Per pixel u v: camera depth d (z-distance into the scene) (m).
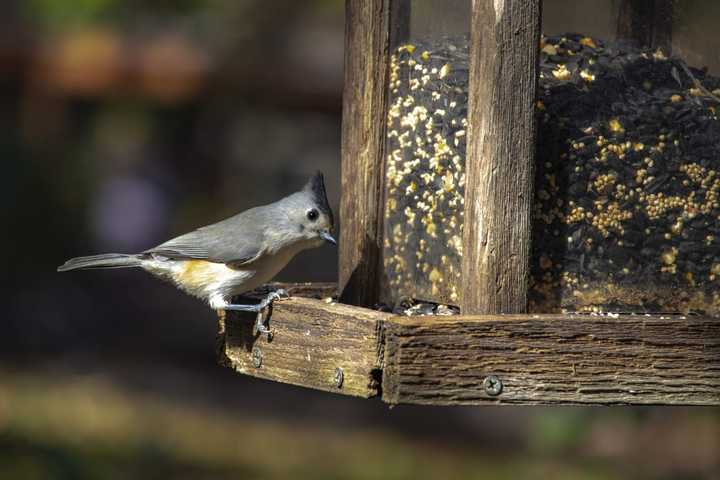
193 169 35.06
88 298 31.78
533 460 18.97
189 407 23.78
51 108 32.25
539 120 8.99
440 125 9.46
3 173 31.98
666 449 18.00
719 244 9.24
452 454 20.64
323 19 32.25
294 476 18.70
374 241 10.06
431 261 9.57
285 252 10.68
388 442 21.69
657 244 9.20
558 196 9.04
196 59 30.61
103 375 26.20
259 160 36.78
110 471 18.39
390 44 9.90
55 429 20.78
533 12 8.54
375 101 9.95
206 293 10.56
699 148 9.20
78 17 31.94
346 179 10.18
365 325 8.26
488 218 8.61
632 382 8.27
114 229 33.47
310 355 8.91
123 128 33.69
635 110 9.12
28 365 27.00
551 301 9.10
